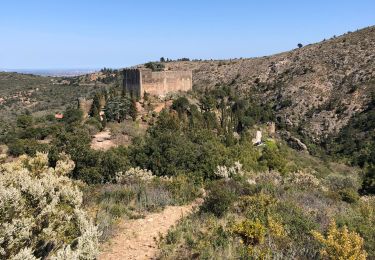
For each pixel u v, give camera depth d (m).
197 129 43.56
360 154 60.12
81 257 7.52
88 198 14.25
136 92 74.25
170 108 63.69
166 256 9.33
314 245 9.45
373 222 12.64
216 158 22.94
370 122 70.94
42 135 45.53
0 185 7.67
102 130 45.25
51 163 21.45
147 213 13.39
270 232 10.20
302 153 63.09
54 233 8.10
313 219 11.87
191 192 15.93
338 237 9.21
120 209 13.22
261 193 14.50
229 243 9.57
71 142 22.00
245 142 44.31
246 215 12.09
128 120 54.50
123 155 23.75
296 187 18.73
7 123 75.75
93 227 8.60
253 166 26.94
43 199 8.37
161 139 23.88
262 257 8.48
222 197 12.85
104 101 65.56
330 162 59.00
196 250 9.37
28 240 7.57
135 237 10.89
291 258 8.78
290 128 78.00
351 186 27.56
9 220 7.27
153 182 18.17
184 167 22.48
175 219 12.61
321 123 78.50
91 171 20.20
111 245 10.31
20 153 32.53
